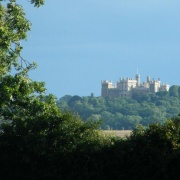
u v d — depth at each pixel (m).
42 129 63.38
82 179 60.88
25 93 68.00
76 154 61.38
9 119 66.62
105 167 60.62
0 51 67.94
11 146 63.50
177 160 58.81
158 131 60.06
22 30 71.19
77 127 63.28
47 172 61.88
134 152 60.19
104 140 62.00
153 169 59.47
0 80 68.56
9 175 63.59
